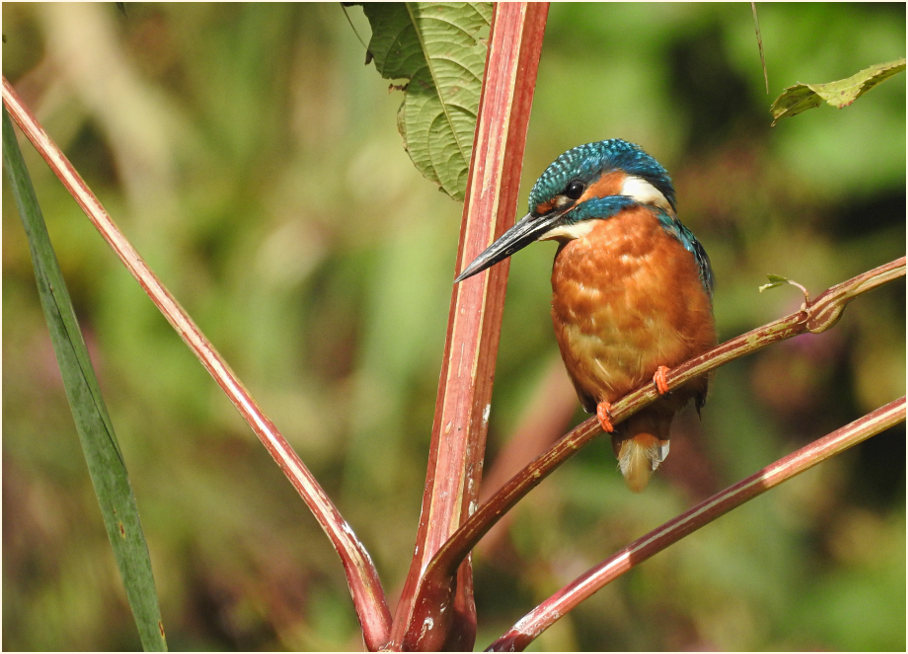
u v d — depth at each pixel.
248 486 10.88
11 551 9.20
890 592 11.35
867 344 12.38
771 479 3.82
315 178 11.77
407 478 11.09
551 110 11.59
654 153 11.77
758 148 11.87
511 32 4.44
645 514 10.82
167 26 12.02
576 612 10.67
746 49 11.19
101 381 10.92
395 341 10.87
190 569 10.20
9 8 11.71
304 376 11.69
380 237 11.41
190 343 4.16
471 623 4.11
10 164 4.40
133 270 4.17
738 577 10.90
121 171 11.81
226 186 11.83
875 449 12.46
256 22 11.80
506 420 11.55
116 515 4.26
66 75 11.77
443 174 5.31
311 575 10.45
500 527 10.68
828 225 12.21
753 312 12.05
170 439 10.79
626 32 11.47
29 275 10.77
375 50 5.23
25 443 9.46
